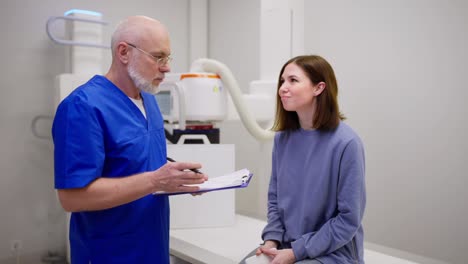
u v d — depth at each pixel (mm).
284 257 1386
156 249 1396
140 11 3336
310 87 1445
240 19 3424
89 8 3080
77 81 2568
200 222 2354
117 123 1293
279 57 2852
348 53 2834
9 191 2799
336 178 1404
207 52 3693
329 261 1398
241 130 3482
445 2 2371
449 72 2375
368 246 2037
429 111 2467
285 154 1562
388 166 2662
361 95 2777
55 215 2947
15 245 2814
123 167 1291
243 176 1359
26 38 2826
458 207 2375
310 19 3051
